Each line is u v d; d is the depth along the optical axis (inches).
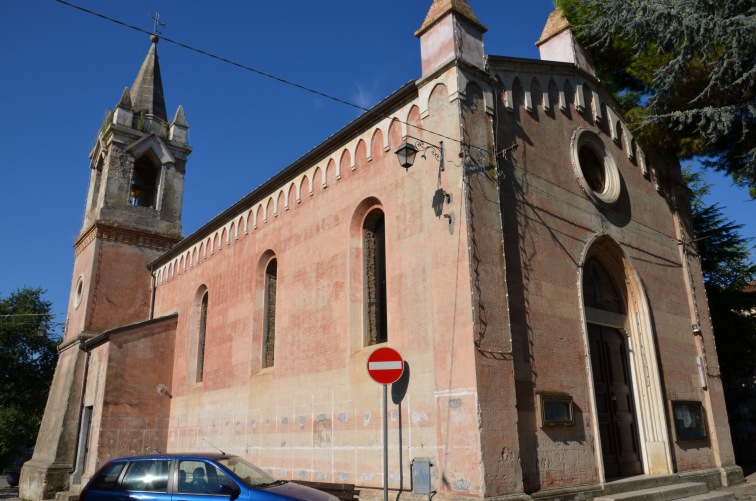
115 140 1138.7
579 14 822.5
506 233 476.4
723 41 526.3
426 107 500.1
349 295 554.6
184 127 1249.4
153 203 1190.3
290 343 625.3
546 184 537.0
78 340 987.3
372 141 565.9
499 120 508.1
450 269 442.6
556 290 507.8
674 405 600.7
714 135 569.3
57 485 869.8
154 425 857.5
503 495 389.1
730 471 629.9
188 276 920.9
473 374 404.8
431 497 412.8
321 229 616.7
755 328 872.9
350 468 508.1
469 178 454.3
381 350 431.8
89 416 911.0
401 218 509.4
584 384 502.6
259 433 642.8
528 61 561.9
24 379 1831.9
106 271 1052.5
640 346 602.9
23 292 1947.6
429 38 517.3
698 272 722.8
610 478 517.0
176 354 895.7
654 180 709.3
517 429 416.2
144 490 368.5
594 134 626.8
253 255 739.4
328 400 551.5
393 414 473.4
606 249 601.9
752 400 1085.8
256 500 339.6
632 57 656.4
